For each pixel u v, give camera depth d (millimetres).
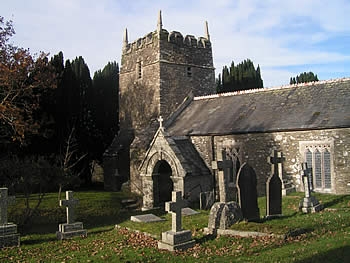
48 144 29219
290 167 19672
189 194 19859
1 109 19812
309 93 21922
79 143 32062
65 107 30578
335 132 18172
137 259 9625
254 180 12555
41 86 24984
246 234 10773
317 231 10867
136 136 27453
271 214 13141
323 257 8359
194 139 23641
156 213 18203
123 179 29984
